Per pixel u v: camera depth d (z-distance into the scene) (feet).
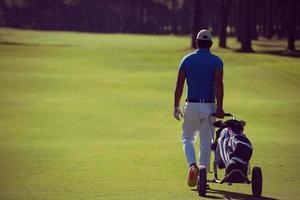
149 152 111.24
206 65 77.46
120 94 242.17
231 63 360.89
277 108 206.59
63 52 433.07
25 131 157.48
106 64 357.41
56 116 187.52
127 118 184.85
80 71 323.57
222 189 78.28
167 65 355.36
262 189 77.46
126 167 94.32
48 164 96.99
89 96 236.43
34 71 322.75
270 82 278.05
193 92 77.97
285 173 89.76
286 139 139.13
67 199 71.92
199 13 537.65
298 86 272.10
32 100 223.71
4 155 106.63
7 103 215.72
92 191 76.48
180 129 164.14
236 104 215.72
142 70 331.98
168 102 221.87
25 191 76.54
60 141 138.31
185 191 76.28
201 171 72.90
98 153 109.50
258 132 158.30
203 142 78.79
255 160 101.91
